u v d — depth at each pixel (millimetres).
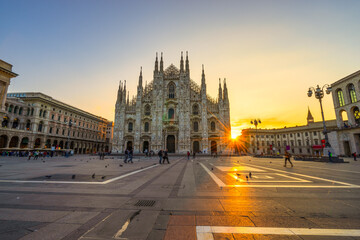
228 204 5719
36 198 6301
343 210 5188
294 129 87438
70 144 72938
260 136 95062
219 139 56875
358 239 3539
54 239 3512
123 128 59125
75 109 76188
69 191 7367
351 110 46656
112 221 4387
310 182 9422
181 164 22344
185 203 5816
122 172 13727
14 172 13227
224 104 58969
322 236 3682
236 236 3695
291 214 4891
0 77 37469
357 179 10383
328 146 26047
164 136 57844
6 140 50688
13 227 4000
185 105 58656
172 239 3553
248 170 15320
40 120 60188
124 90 61625
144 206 5516
